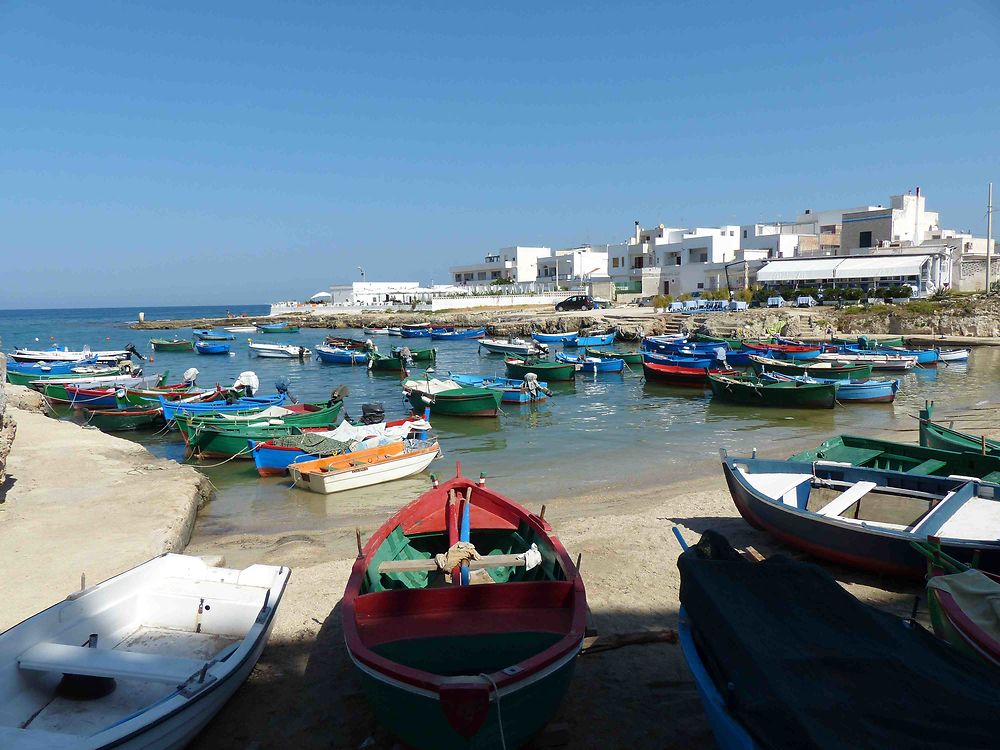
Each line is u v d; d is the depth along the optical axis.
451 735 4.89
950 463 11.36
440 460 18.23
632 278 80.31
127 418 23.20
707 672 5.24
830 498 10.41
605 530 11.50
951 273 62.09
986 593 6.00
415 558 8.53
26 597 8.18
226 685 5.83
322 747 5.98
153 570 7.41
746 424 23.28
